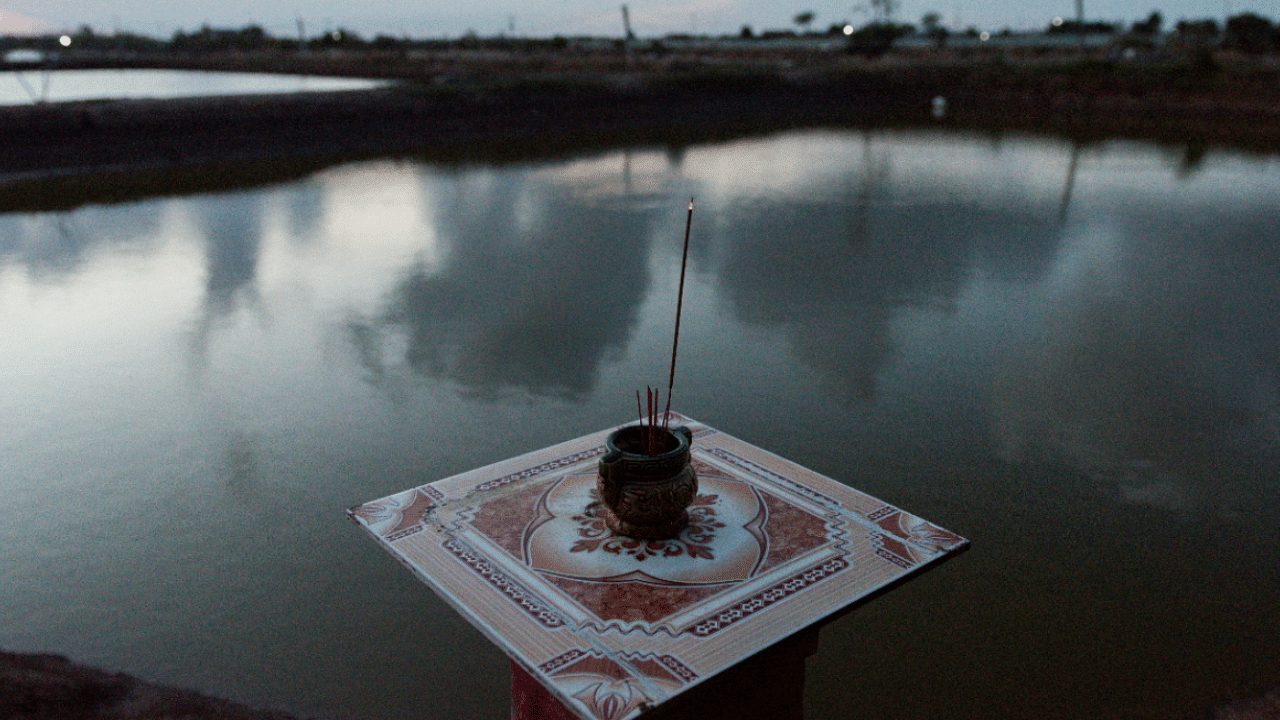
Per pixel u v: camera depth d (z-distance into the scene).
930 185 11.67
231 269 7.38
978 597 2.89
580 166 13.80
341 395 4.66
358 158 14.89
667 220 9.34
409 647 2.68
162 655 2.62
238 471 3.82
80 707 2.32
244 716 2.34
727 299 6.39
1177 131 18.05
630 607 1.32
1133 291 6.57
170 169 13.52
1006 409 4.41
